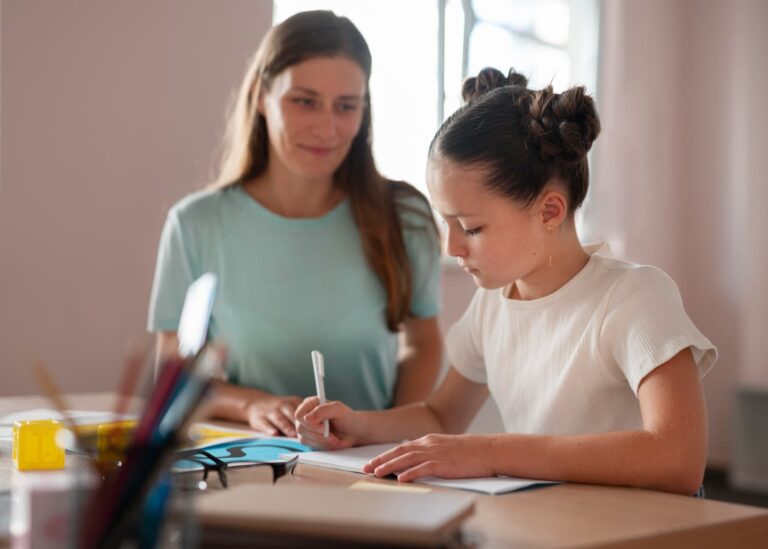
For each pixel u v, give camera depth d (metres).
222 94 2.80
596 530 0.75
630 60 4.16
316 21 1.60
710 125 4.25
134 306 2.65
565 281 1.21
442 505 0.69
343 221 1.74
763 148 4.05
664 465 0.96
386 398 1.77
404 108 3.61
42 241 2.49
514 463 0.98
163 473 0.61
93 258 2.57
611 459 0.96
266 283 1.70
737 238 4.13
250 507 0.67
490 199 1.10
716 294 4.21
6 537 0.65
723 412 4.16
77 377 2.54
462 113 1.15
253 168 1.76
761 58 4.05
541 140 1.12
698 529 0.77
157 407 0.61
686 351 1.05
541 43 3.99
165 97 2.69
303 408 1.22
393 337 1.77
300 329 1.69
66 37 2.51
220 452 1.11
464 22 3.75
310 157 1.60
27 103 2.45
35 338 2.48
